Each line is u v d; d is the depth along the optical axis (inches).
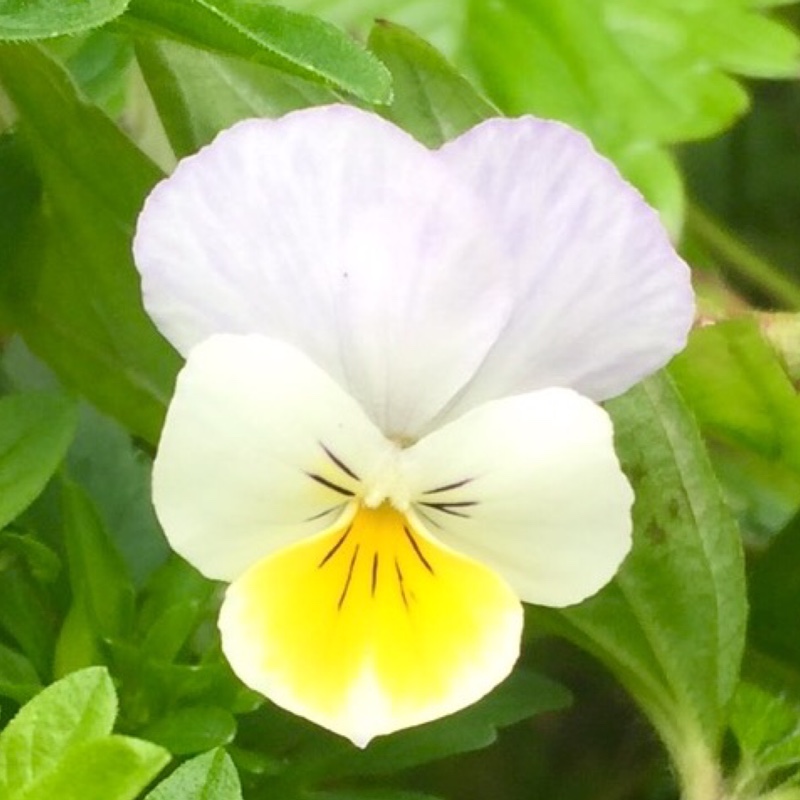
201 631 7.0
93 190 7.1
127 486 7.5
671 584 7.0
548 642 8.4
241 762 6.8
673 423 6.9
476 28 8.7
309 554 6.1
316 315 6.2
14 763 5.7
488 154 6.2
